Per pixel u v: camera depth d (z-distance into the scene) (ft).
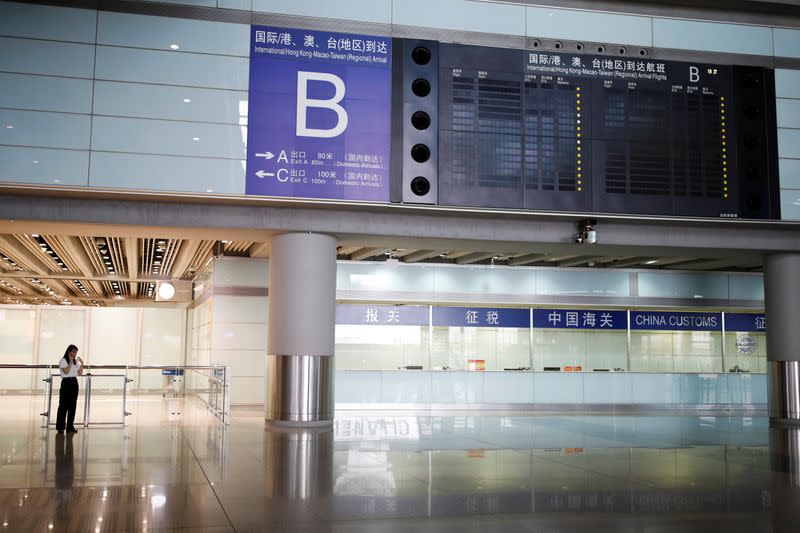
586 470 31.60
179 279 100.01
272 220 49.39
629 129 51.47
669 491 26.76
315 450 37.40
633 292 74.02
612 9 52.29
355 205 48.91
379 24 49.57
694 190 51.96
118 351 105.50
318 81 48.47
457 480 28.68
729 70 53.26
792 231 56.08
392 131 48.98
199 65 47.16
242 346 66.90
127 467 30.63
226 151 46.96
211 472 29.76
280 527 20.56
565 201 50.29
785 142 53.62
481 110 50.03
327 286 50.57
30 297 130.93
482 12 50.83
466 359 71.67
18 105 44.80
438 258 70.79
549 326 73.72
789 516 22.68
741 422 58.23
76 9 46.03
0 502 23.30
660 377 73.72
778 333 57.57
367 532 20.18
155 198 47.06
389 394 68.69
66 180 44.86
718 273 75.72
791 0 53.52
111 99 45.85
